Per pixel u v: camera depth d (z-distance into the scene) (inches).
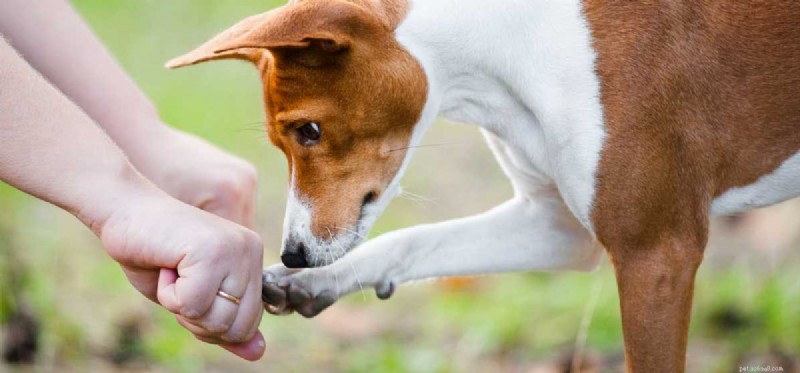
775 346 174.7
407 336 194.9
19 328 169.8
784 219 205.5
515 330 189.5
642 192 118.9
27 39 121.2
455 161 269.0
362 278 132.9
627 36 118.6
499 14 121.3
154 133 125.6
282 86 120.0
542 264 136.3
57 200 97.6
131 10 335.9
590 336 184.5
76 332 175.9
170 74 299.9
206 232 98.2
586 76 119.0
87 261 205.2
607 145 118.4
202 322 100.5
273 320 196.9
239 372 177.2
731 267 199.6
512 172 134.1
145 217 97.7
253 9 335.0
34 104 96.2
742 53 121.3
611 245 121.6
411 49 120.8
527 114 124.2
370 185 123.3
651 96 118.0
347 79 118.6
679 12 119.5
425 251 134.7
